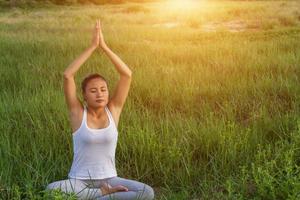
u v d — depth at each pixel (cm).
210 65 1286
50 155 640
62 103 861
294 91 975
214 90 988
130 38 2050
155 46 1678
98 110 554
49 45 1667
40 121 774
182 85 1038
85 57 556
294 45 1602
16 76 1127
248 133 720
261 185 555
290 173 576
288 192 539
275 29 2336
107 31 2316
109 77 1111
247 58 1335
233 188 583
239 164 646
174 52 1491
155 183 631
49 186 542
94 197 544
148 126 746
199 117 866
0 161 626
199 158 687
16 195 555
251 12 3206
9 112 824
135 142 677
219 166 652
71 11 4262
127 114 809
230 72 1183
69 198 501
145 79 1057
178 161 645
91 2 6594
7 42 1727
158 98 948
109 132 548
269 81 1034
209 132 718
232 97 948
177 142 706
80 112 551
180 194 579
